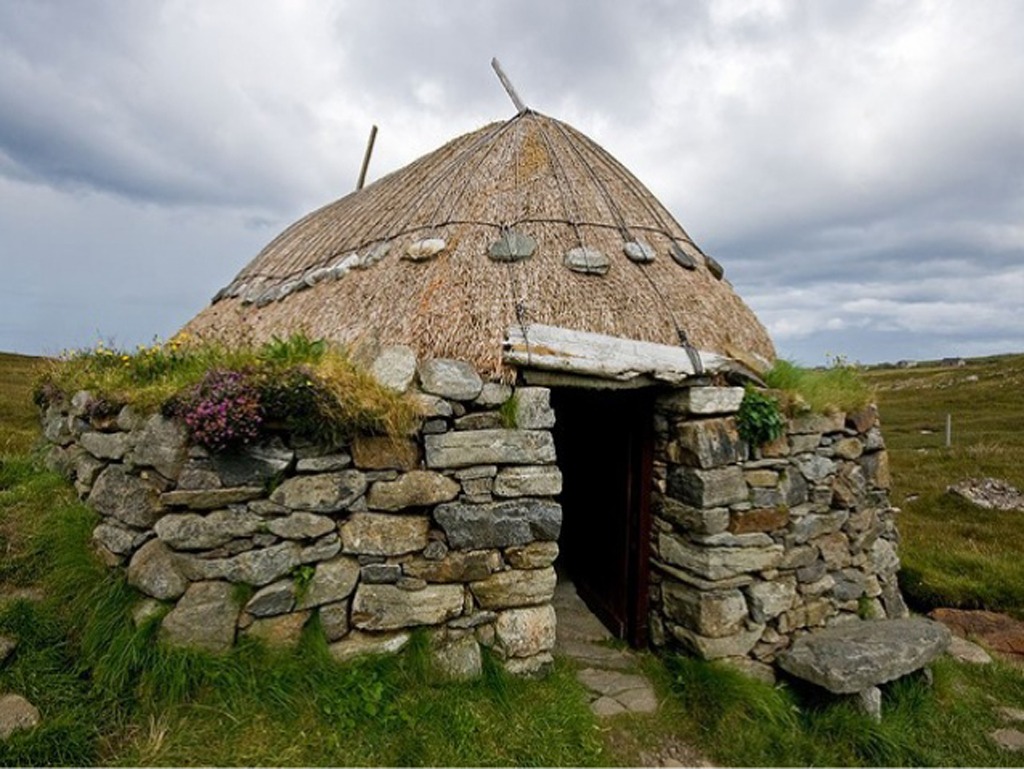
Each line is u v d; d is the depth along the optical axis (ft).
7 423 36.17
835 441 17.48
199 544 11.18
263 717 10.48
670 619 16.31
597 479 20.57
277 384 11.32
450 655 12.58
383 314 15.85
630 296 16.87
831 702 14.38
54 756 9.41
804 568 16.37
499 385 13.56
